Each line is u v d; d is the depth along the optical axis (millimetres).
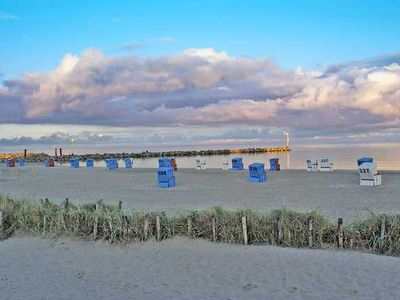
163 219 11680
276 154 110188
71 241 11656
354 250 10047
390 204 17047
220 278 8750
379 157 70688
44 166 62281
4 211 12867
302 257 9672
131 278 9047
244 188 24359
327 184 25375
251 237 10992
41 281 9031
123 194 22953
